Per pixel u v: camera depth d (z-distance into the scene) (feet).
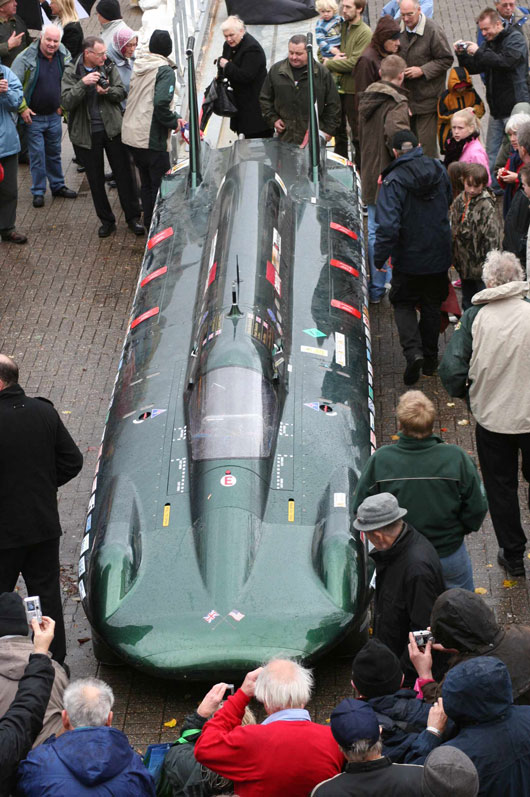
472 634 13.76
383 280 32.86
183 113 42.11
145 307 27.35
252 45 36.68
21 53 39.24
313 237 28.60
